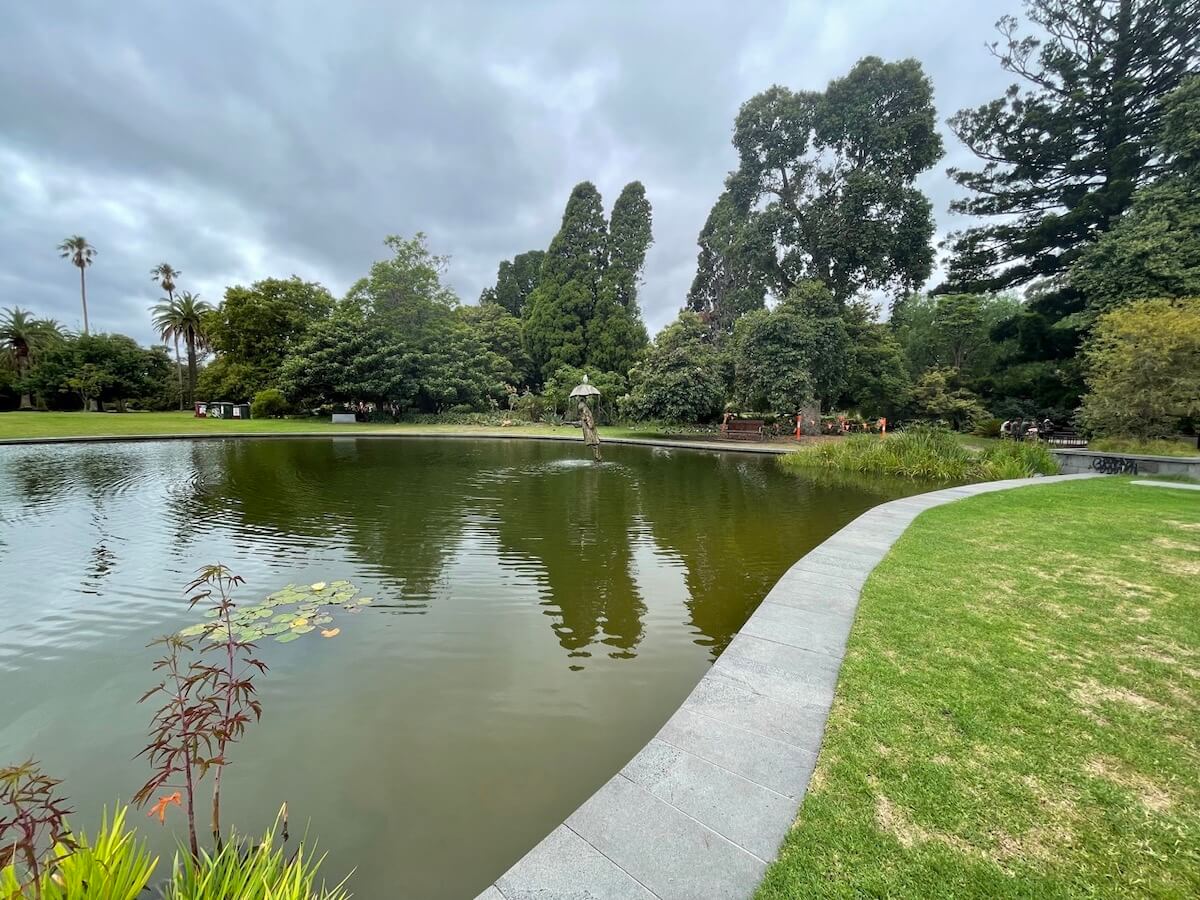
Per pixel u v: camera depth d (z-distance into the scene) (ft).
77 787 6.44
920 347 79.97
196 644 10.23
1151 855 4.50
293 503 23.54
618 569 15.10
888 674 7.88
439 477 31.48
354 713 8.08
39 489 26.20
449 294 90.89
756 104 65.26
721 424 65.77
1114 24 61.16
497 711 8.16
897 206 59.00
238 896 4.28
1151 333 38.83
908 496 25.31
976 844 4.66
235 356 91.81
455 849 5.53
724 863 4.50
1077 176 66.90
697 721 6.70
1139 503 21.90
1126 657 8.41
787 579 12.37
